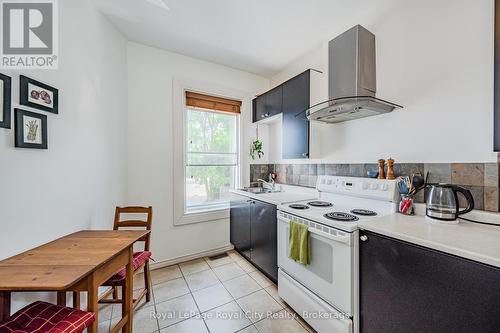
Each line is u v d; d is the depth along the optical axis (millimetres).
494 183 1232
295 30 2090
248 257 2529
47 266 985
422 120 1538
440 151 1450
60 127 1376
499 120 1089
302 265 1625
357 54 1673
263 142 3225
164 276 2277
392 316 1135
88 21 1658
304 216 1604
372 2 1712
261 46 2393
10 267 964
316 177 2420
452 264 917
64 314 968
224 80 2877
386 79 1741
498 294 796
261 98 2938
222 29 2084
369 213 1604
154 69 2432
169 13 1849
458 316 898
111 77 1996
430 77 1493
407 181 1563
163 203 2504
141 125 2375
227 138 3041
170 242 2551
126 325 1359
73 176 1489
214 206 2941
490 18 1241
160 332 1513
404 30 1626
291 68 2852
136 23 2000
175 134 2561
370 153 1877
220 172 2988
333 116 1899
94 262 1034
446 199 1284
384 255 1172
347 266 1296
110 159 1980
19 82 1107
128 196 2322
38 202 1212
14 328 878
